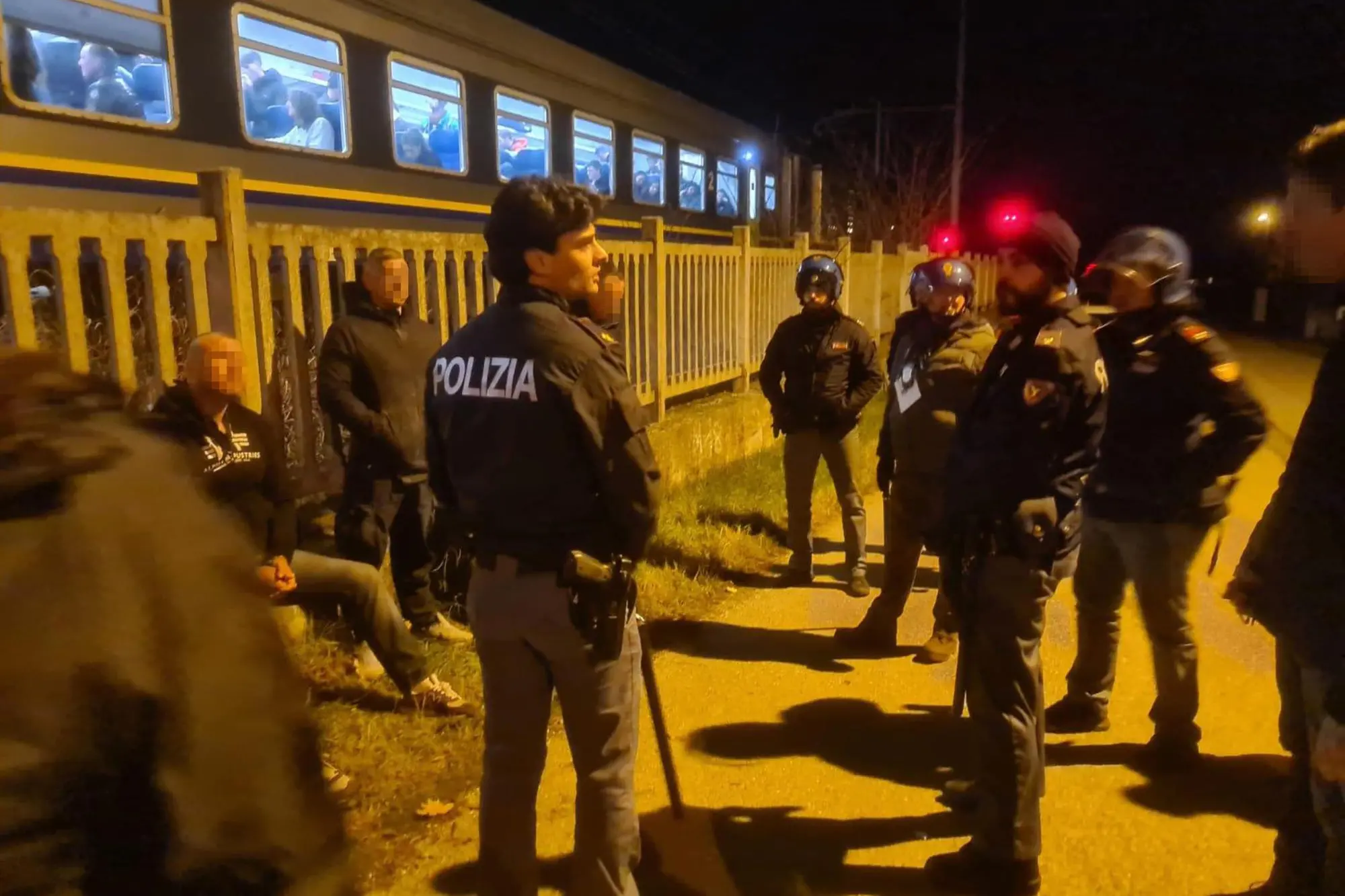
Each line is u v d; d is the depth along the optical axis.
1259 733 3.62
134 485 0.87
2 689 0.74
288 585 3.39
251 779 0.83
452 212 8.51
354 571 3.53
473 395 2.16
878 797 3.25
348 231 4.61
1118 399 3.17
